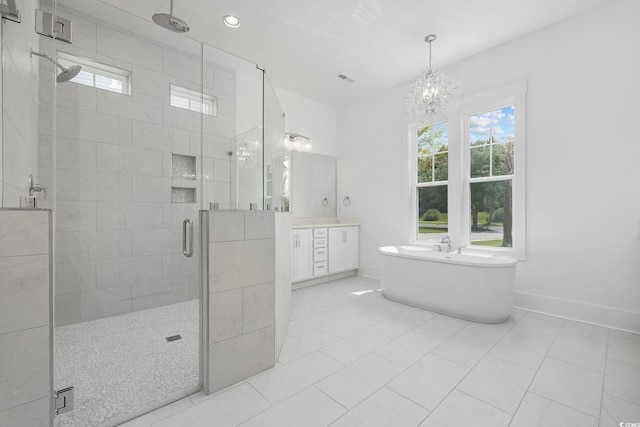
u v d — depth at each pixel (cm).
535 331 245
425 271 300
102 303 253
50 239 108
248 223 177
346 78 399
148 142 273
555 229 283
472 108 341
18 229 102
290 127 443
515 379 172
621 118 249
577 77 270
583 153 267
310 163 468
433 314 288
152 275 276
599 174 259
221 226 164
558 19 278
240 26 283
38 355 106
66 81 227
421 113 329
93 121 244
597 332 241
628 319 243
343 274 460
